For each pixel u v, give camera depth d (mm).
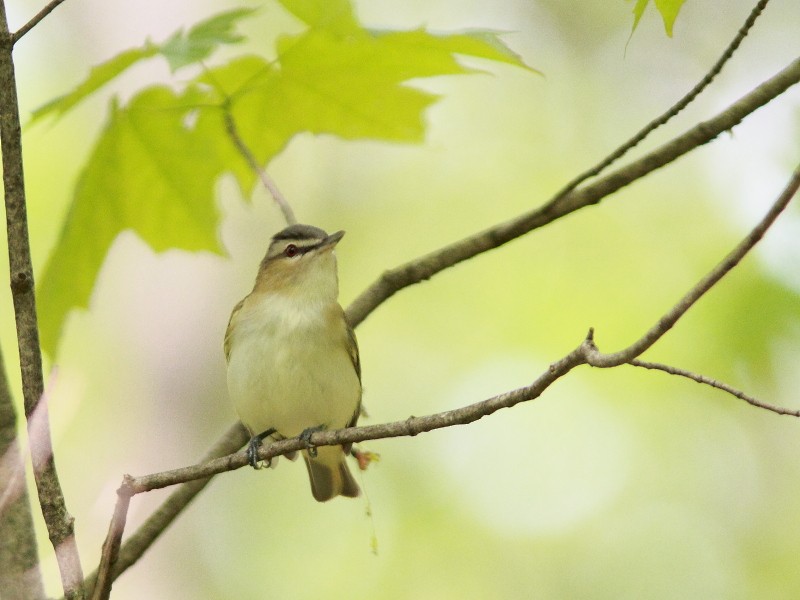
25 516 5578
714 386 4562
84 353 12258
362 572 16609
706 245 14883
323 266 8992
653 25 17453
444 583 16719
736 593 15953
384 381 17281
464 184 17250
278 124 7281
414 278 7949
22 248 4770
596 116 17219
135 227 7227
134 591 12391
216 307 12695
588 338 4797
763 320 12758
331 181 17469
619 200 15781
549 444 17250
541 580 16656
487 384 16953
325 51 6734
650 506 16938
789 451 16234
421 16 17203
